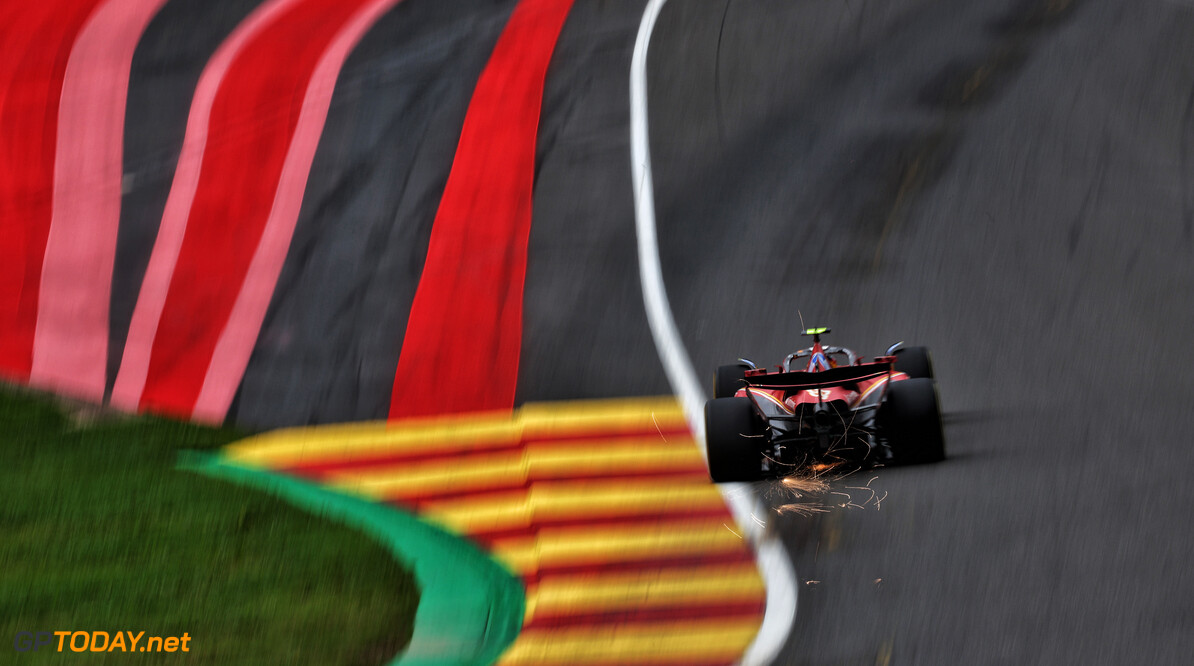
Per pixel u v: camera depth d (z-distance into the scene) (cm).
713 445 3353
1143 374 3803
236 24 10138
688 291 5747
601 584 2912
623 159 7412
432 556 3409
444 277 6344
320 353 5859
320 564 3431
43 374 6231
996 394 3938
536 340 5534
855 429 3291
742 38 8869
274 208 7488
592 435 4284
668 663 2391
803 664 2280
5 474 4847
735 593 2686
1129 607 2241
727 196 6712
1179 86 6862
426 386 5309
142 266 7088
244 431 5288
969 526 2767
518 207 7019
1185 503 2673
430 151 7900
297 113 8644
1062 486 2927
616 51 8994
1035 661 2125
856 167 6738
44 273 7112
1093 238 5312
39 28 10150
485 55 9212
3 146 8562
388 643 2822
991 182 6184
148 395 5903
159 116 8825
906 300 5162
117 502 4297
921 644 2269
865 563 2681
